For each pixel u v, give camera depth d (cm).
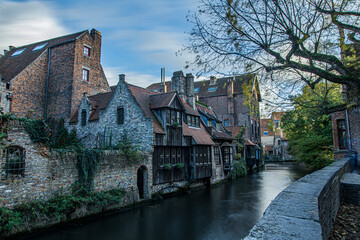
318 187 504
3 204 946
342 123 1941
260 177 2842
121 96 1859
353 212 770
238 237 1030
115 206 1346
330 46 660
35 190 1054
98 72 2723
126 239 1007
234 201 1659
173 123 1827
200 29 635
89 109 2122
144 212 1391
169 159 1820
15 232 928
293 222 297
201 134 2197
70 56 2448
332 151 2073
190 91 2417
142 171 1666
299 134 2967
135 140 1722
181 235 1055
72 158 1210
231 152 2702
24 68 2320
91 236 1034
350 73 572
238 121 3834
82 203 1173
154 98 1914
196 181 2103
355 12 600
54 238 991
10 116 996
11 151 1001
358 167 1655
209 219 1271
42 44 2833
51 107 2455
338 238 551
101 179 1326
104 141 1906
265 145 6219
